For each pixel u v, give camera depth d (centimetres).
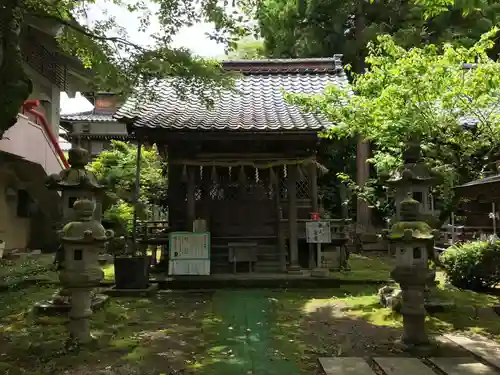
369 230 1889
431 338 613
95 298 830
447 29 1780
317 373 498
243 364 525
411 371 493
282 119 1152
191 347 594
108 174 1702
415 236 559
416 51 829
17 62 596
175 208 1228
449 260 988
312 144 1148
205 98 935
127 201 1695
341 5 1970
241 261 1139
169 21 829
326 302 891
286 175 1180
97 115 2858
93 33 840
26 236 1644
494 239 1073
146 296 962
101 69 839
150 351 573
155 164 1991
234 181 1235
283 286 1066
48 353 554
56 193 1622
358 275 1174
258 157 1155
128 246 1360
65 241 562
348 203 1962
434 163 820
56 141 1642
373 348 586
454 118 831
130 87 901
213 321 741
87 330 591
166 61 848
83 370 501
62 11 836
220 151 1199
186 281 1059
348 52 1994
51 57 1523
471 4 584
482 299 858
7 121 596
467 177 834
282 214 1251
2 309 796
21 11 655
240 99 1373
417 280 567
